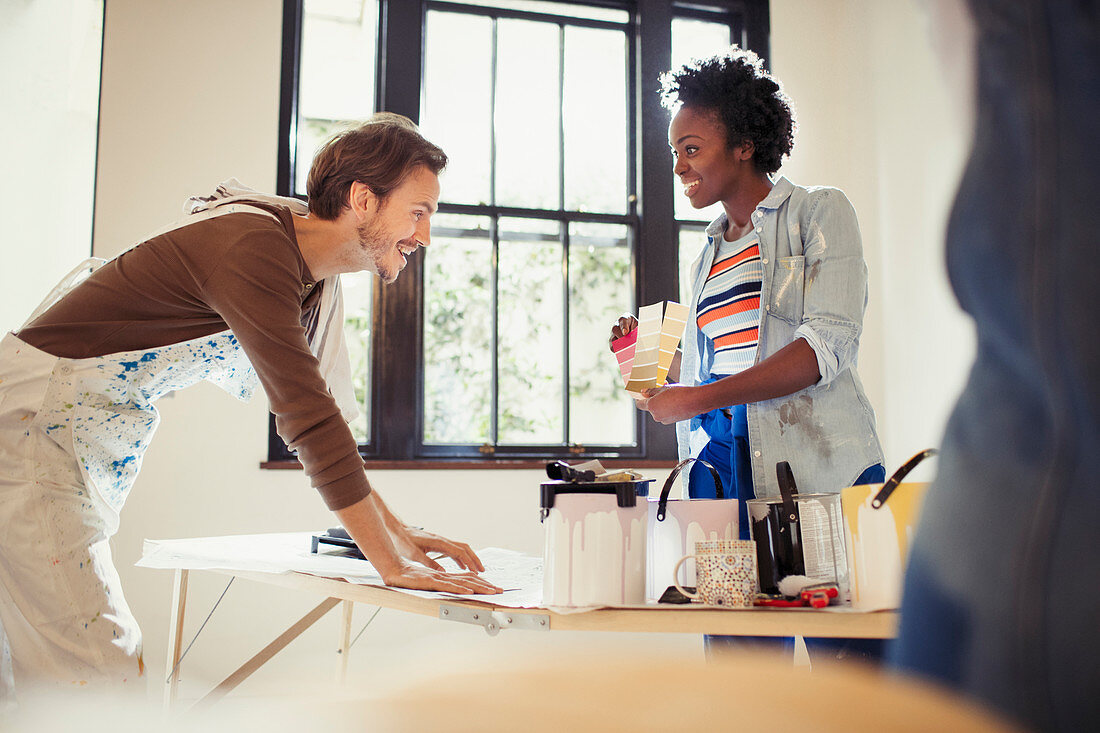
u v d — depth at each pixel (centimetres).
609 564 118
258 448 329
